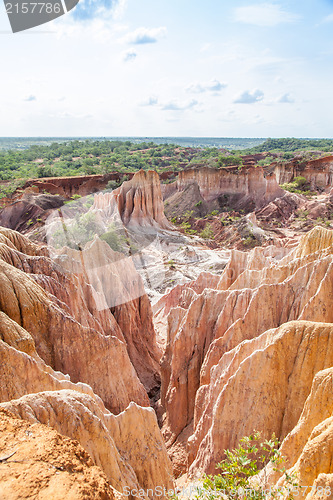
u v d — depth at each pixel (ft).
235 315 83.56
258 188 304.91
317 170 366.43
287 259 111.34
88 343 67.00
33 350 56.13
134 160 545.44
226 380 65.72
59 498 20.42
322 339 56.44
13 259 72.28
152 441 54.75
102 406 53.47
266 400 58.65
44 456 23.39
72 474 22.58
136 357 91.81
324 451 34.55
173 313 93.20
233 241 227.40
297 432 46.06
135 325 93.25
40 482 21.39
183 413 81.66
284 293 81.82
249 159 565.12
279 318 81.20
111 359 69.72
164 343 114.11
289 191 337.72
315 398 45.62
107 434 40.52
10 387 47.32
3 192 256.11
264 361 59.26
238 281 100.94
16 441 24.52
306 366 56.65
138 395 74.33
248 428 58.85
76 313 70.79
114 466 40.14
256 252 117.50
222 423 60.29
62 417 37.68
